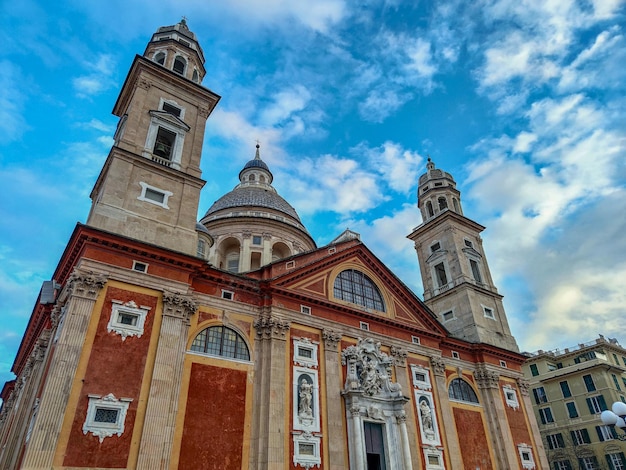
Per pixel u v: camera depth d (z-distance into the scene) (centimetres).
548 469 3803
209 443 2302
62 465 1858
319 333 3050
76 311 2167
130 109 3017
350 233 3750
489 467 3469
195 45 3744
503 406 3844
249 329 2792
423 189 5484
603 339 6412
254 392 2598
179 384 2331
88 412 2006
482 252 4956
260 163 6122
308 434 2609
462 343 3938
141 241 2469
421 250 5103
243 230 4694
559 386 6288
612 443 5488
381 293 3619
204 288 2752
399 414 2992
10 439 2567
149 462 2036
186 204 2872
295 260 3275
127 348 2242
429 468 3038
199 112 3341
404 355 3397
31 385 2698
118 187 2644
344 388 2919
